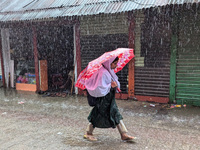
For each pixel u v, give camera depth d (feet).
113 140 11.46
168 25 17.54
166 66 18.22
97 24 20.36
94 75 10.09
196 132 12.55
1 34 26.05
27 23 23.41
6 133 12.58
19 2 26.58
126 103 19.17
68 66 28.63
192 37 16.96
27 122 14.60
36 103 19.94
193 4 14.84
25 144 11.05
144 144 10.93
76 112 16.98
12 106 18.98
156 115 15.83
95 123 10.73
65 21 21.54
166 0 15.75
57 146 10.77
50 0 23.89
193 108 17.34
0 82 29.19
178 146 10.66
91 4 19.65
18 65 26.08
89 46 21.24
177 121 14.49
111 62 10.45
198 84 17.43
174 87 18.19
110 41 20.22
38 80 24.30
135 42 19.06
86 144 10.97
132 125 13.88
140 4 16.55
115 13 16.79
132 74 19.57
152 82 19.01
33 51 24.57
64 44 27.68
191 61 17.31
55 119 15.28
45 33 24.75
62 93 23.34
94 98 10.45
